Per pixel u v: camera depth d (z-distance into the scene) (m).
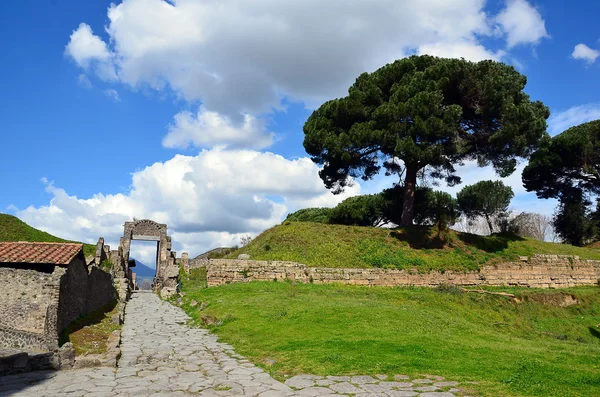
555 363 11.38
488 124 36.25
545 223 63.50
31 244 18.39
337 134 38.34
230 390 9.05
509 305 26.97
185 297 26.89
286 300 20.91
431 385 9.10
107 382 9.72
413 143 32.66
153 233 52.75
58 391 8.95
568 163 50.66
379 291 26.77
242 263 29.36
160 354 12.87
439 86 34.44
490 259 34.56
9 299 15.42
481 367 10.46
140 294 35.03
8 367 10.38
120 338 15.45
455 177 41.97
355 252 33.94
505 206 46.25
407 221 38.19
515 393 8.38
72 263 17.89
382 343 13.09
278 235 37.00
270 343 13.80
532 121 33.41
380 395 8.48
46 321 14.34
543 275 34.38
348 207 44.22
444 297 26.12
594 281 36.97
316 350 12.33
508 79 34.78
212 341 15.16
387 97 38.12
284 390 8.98
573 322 26.58
